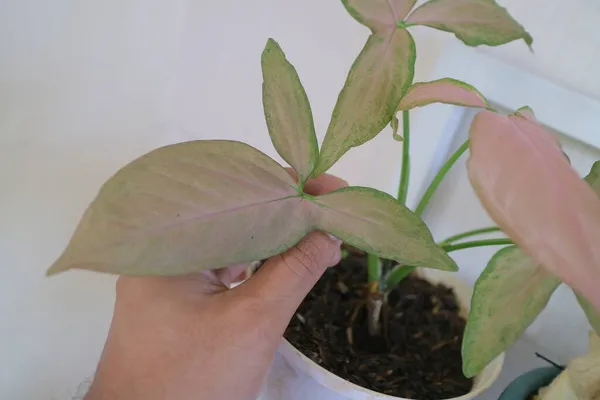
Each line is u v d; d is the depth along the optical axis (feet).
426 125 1.68
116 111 1.80
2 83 1.65
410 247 1.02
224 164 0.98
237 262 0.93
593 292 0.72
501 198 0.78
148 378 1.14
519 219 0.77
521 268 0.91
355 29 1.65
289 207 1.01
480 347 0.89
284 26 1.72
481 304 0.91
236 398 1.19
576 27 1.46
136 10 1.68
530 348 1.73
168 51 1.77
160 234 0.89
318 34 1.70
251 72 1.79
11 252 1.89
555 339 1.69
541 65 1.52
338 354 1.49
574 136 1.52
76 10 1.62
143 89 1.80
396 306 1.64
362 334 1.55
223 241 0.93
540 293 0.90
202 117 1.90
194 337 1.12
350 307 1.59
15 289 1.96
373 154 1.80
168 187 0.92
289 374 1.40
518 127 0.87
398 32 1.10
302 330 1.52
